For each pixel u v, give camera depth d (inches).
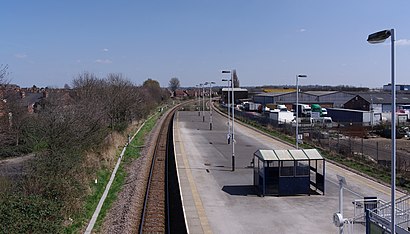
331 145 1578.5
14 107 1241.4
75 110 1139.3
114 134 1663.4
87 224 720.3
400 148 1662.2
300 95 3720.5
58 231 613.9
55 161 802.2
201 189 951.0
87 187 887.1
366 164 1225.4
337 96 3737.7
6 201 591.8
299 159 885.8
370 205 705.6
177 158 1357.0
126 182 1061.1
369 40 460.8
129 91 2304.4
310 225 700.7
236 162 1291.8
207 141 1796.3
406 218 598.2
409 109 2960.1
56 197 721.6
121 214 776.9
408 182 991.6
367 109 2923.2
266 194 892.0
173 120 2901.1
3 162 1043.3
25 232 558.3
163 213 806.5
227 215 757.3
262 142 1763.0
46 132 939.3
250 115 2908.5
